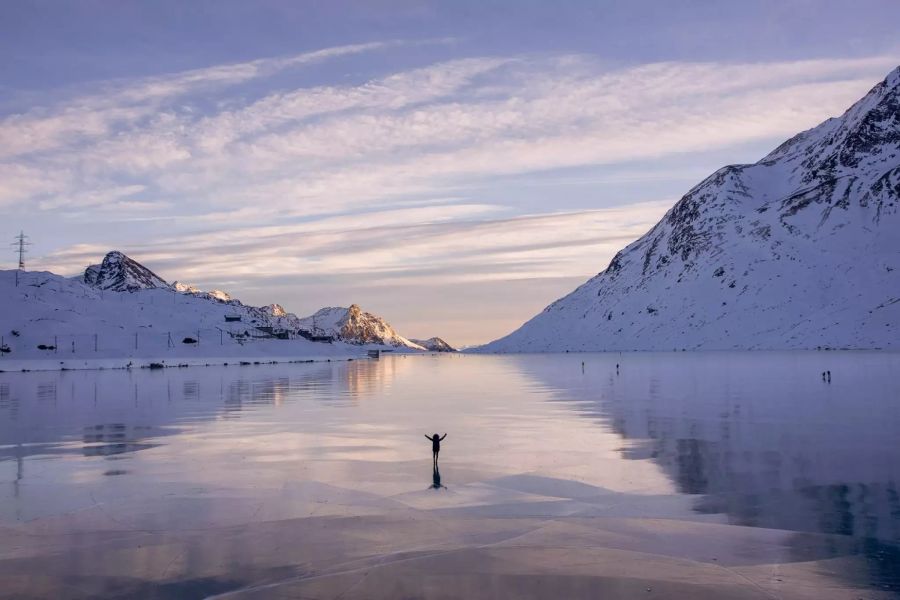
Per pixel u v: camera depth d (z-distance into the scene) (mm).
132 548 14172
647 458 24078
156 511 17062
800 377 74500
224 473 21766
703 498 18094
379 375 103375
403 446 27266
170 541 14617
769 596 11469
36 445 28125
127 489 19516
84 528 15617
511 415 39250
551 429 32344
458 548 14023
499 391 61812
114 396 56250
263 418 38438
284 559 13438
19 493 19078
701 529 15273
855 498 18031
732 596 11477
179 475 21484
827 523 15680
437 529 15375
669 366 117812
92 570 12906
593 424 34219
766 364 115750
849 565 12930
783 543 14250
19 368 118625
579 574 12516
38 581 12352
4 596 11688
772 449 25828
